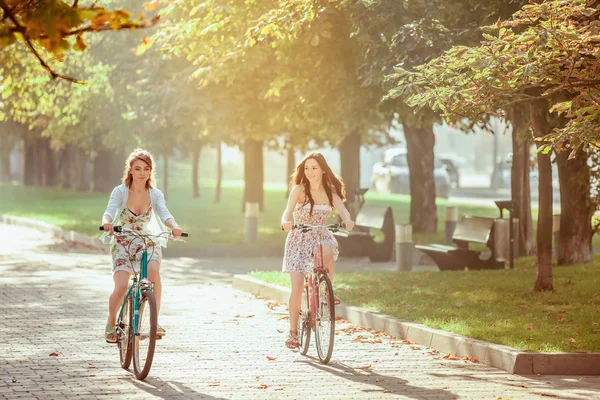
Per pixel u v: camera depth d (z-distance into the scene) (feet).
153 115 122.93
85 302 68.54
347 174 124.26
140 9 120.98
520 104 76.43
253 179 173.68
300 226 47.93
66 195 251.19
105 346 50.83
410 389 41.52
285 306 68.08
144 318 42.27
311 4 66.80
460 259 89.04
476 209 176.86
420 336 53.42
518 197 101.19
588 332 52.26
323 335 47.32
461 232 91.50
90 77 132.87
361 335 56.03
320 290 47.98
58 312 63.52
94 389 40.19
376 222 105.09
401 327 55.36
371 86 91.50
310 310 48.60
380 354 50.24
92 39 130.41
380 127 163.12
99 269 91.97
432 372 45.57
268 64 102.17
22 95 128.47
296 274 48.80
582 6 48.73
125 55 131.75
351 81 92.79
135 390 40.19
